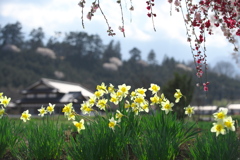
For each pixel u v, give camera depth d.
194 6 4.66
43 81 56.78
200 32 4.69
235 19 4.53
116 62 116.31
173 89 14.58
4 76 93.62
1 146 4.85
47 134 4.79
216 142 3.91
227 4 4.39
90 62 116.50
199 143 4.09
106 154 4.33
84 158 4.22
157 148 4.08
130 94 5.21
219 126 3.73
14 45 113.62
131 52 120.06
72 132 5.52
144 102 4.95
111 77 107.50
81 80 105.06
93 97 5.15
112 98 5.02
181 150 4.70
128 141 4.76
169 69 106.38
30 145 4.72
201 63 4.80
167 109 4.75
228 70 120.44
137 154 4.22
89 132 4.50
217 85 90.50
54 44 124.88
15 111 50.16
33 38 122.94
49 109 5.29
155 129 4.43
